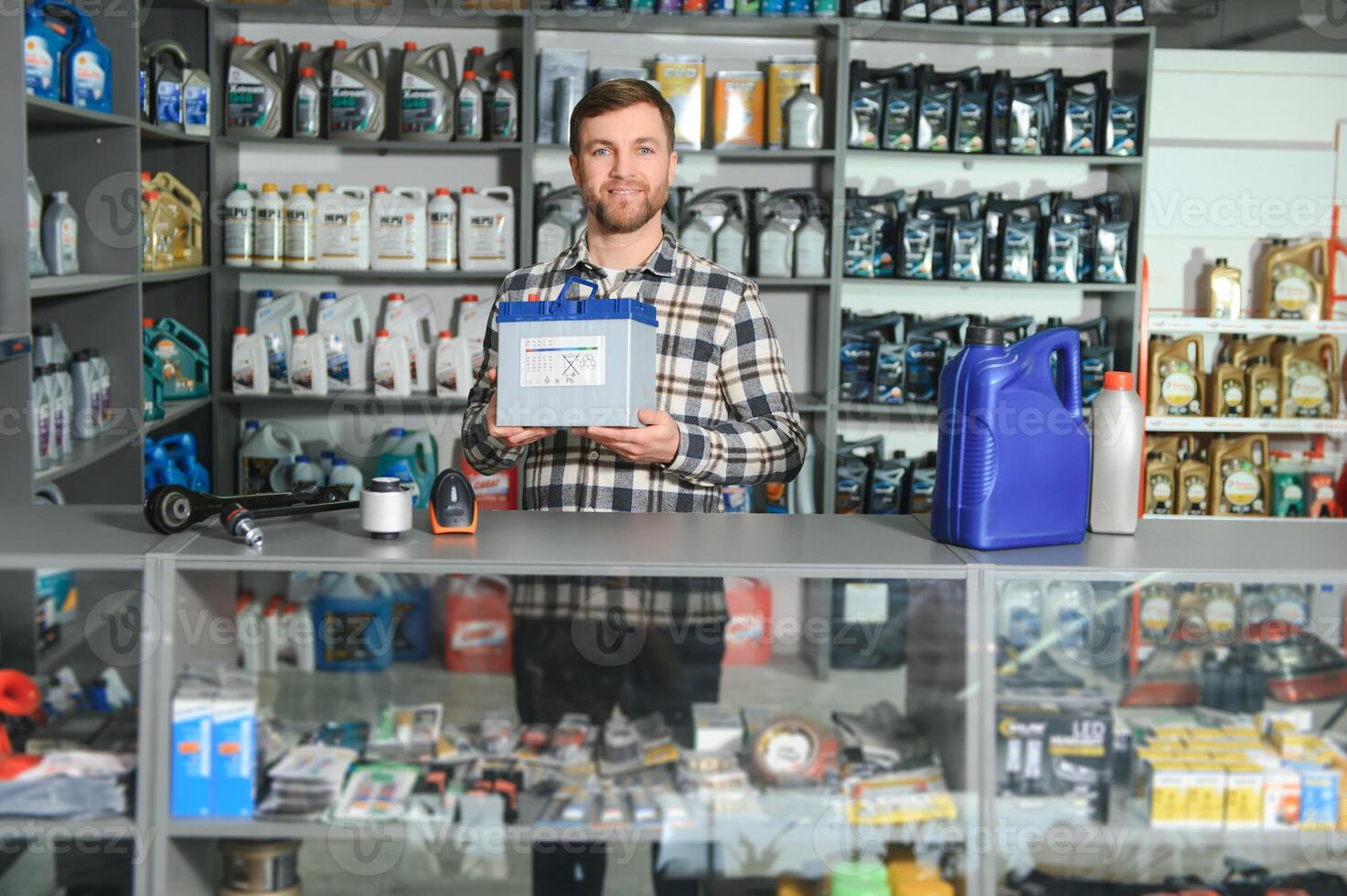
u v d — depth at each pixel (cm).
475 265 375
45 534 147
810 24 373
